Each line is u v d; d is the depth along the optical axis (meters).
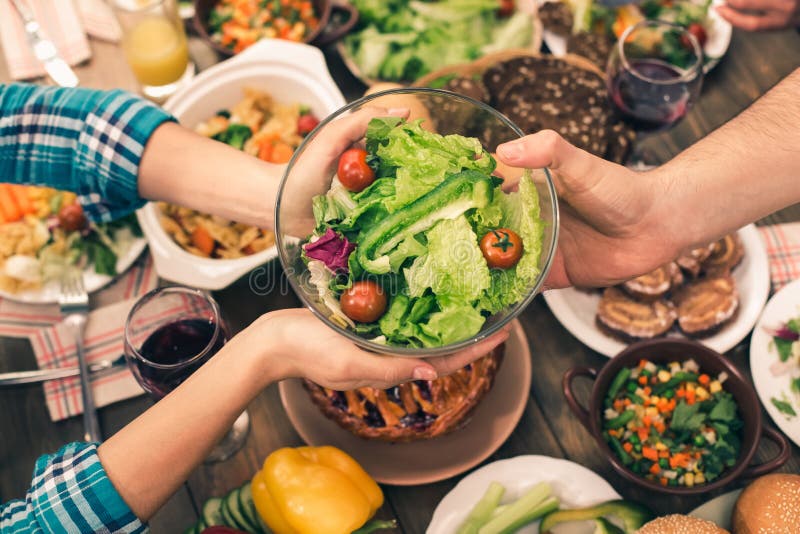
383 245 0.68
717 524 0.88
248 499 0.93
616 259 0.89
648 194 0.82
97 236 1.02
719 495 0.90
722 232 0.87
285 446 0.96
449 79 1.07
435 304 0.68
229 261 0.96
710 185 0.84
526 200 0.69
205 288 0.95
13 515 0.76
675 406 0.92
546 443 0.95
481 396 0.89
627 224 0.84
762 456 0.92
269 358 0.77
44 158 0.92
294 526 0.86
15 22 1.14
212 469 0.95
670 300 0.97
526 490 0.90
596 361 0.98
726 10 1.08
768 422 0.93
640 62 1.06
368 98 0.71
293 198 0.71
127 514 0.74
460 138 0.71
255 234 1.02
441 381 0.89
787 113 0.85
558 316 0.98
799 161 0.84
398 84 1.13
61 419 0.96
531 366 0.97
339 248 0.68
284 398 0.94
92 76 1.13
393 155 0.71
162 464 0.75
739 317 0.96
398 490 0.93
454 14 1.14
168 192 0.92
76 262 1.01
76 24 1.15
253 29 1.16
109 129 0.89
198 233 1.01
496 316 0.69
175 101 1.06
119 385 0.97
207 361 0.83
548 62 1.07
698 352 0.91
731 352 0.98
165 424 0.76
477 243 0.68
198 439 0.76
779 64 1.11
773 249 1.01
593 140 1.01
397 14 1.15
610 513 0.88
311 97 1.08
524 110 1.03
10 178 0.95
